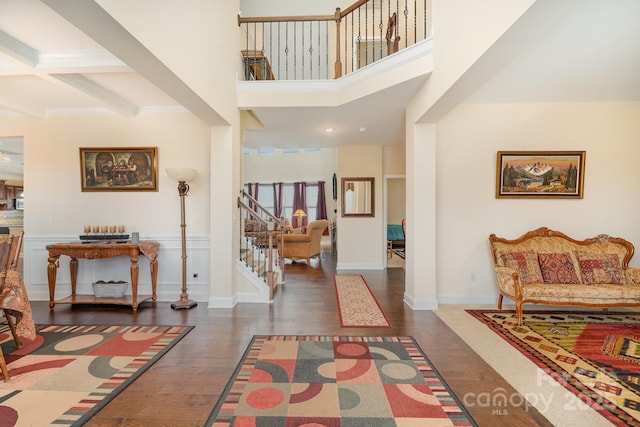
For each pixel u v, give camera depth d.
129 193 4.32
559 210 3.99
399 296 4.48
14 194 10.24
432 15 3.12
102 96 3.60
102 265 4.33
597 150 3.94
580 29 2.33
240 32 4.39
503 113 4.01
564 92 3.63
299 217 9.55
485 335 3.04
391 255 8.22
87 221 4.31
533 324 3.33
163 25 2.34
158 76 2.55
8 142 5.98
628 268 3.57
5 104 3.76
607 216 3.94
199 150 4.30
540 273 3.63
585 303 3.29
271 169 10.63
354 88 3.85
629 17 2.17
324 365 2.44
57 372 2.33
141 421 1.80
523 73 3.11
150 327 3.25
